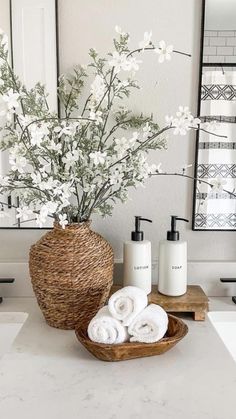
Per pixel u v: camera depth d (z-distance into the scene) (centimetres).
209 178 115
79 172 89
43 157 90
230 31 108
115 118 110
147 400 68
